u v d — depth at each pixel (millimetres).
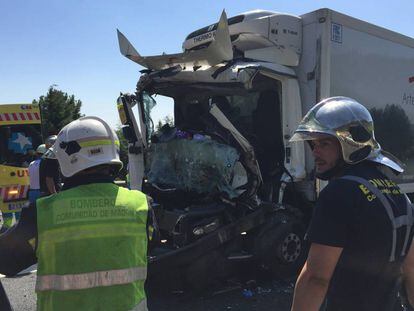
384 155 2047
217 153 5023
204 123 5598
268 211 5234
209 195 5227
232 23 5695
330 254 1731
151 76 5566
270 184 5520
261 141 5812
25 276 5934
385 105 6586
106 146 2006
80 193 1931
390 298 1856
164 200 5539
